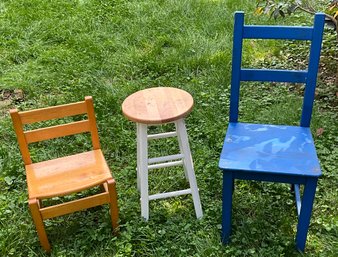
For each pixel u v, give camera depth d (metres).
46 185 2.35
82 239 2.47
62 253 2.36
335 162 2.91
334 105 3.56
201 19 5.07
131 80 4.09
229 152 2.28
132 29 4.95
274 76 2.47
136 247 2.39
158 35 4.85
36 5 5.60
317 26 2.31
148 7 5.43
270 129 2.49
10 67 4.38
